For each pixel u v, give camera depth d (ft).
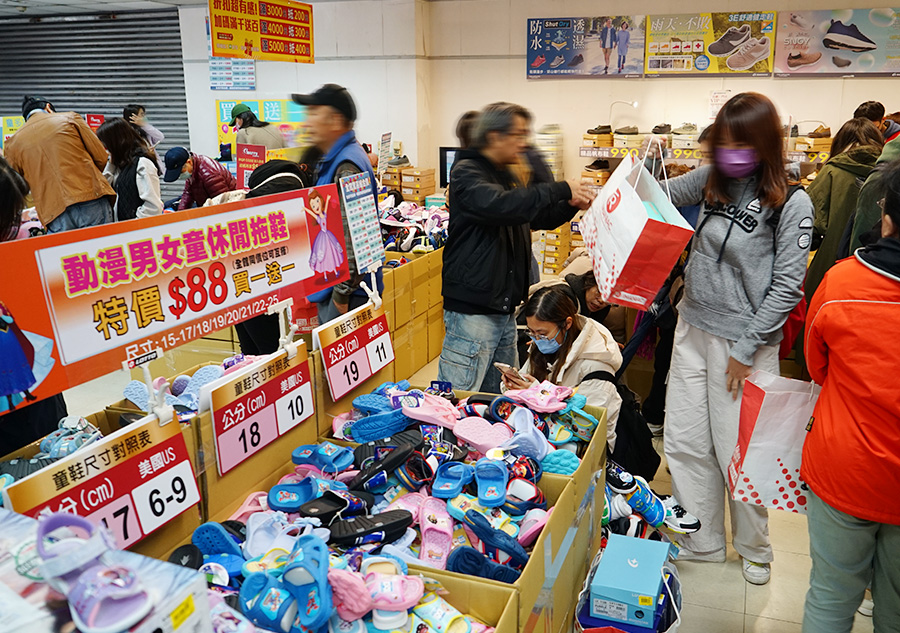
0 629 2.62
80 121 13.28
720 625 8.00
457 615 4.92
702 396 8.64
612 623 6.64
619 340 12.62
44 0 28.96
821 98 23.84
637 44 25.25
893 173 5.46
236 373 5.83
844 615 6.19
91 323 4.62
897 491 5.48
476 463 6.56
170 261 5.18
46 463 5.28
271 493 6.15
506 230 8.84
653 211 6.42
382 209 18.42
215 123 31.73
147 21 31.63
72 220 13.24
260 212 6.06
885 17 22.41
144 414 6.59
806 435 6.23
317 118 8.82
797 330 8.30
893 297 5.36
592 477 7.42
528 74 26.96
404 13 27.35
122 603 2.77
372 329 7.76
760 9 23.79
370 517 5.81
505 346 9.80
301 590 4.53
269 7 19.81
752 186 7.77
